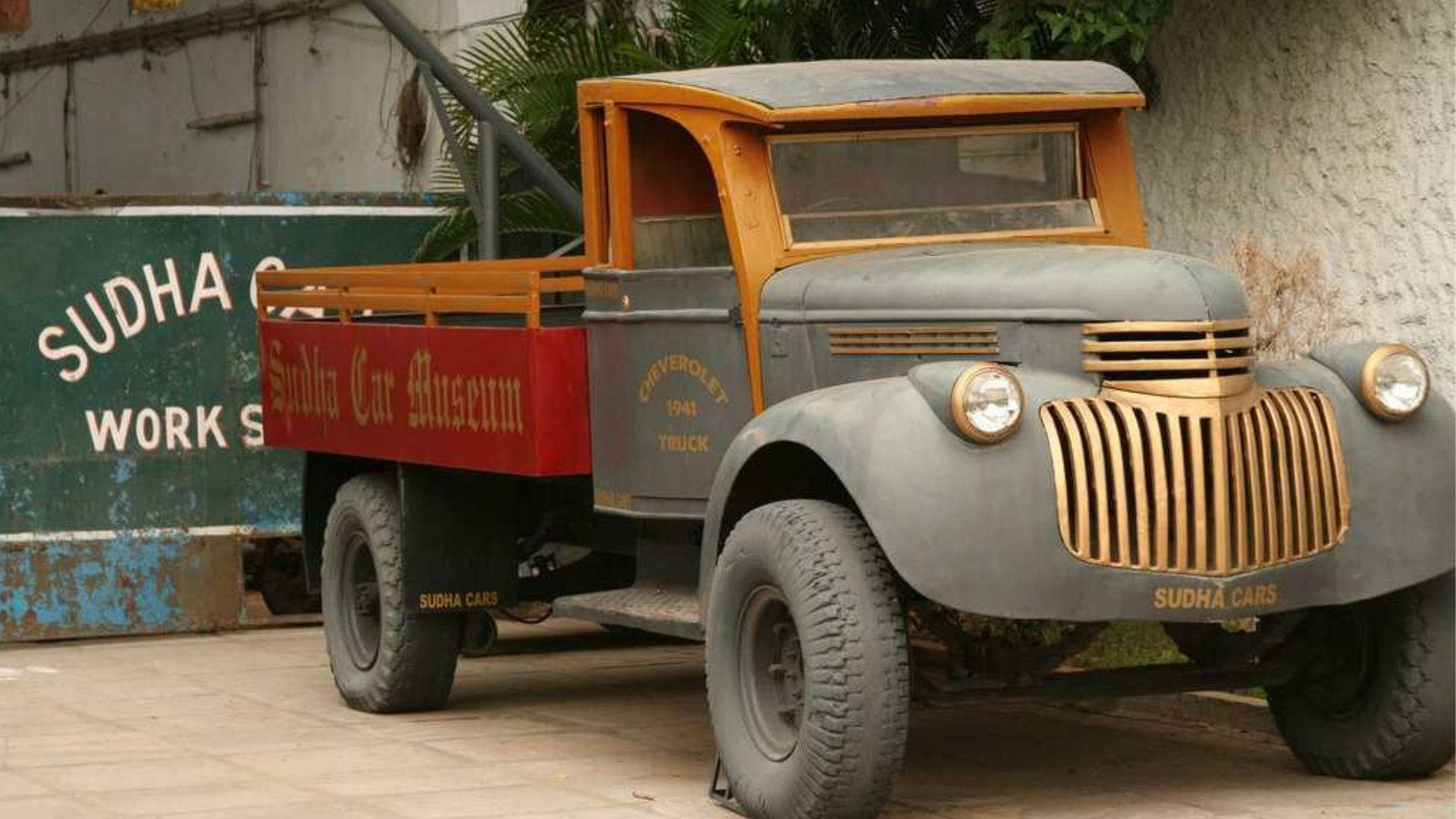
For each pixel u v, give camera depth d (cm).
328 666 1150
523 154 1252
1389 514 730
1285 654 785
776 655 741
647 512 841
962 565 679
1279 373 741
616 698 1042
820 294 777
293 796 796
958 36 1190
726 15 1258
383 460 1031
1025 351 724
